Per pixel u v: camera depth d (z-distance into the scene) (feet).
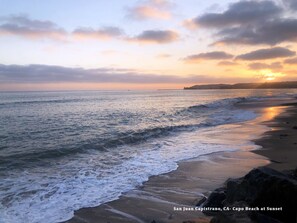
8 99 287.69
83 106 189.47
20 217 25.17
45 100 270.87
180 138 65.21
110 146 57.00
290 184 20.44
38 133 73.77
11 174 38.17
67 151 52.08
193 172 38.04
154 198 29.48
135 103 228.84
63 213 26.12
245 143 56.39
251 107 156.76
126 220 24.76
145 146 56.80
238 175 36.01
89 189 32.14
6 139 65.16
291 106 154.92
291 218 20.11
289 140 57.16
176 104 210.59
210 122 94.17
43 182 34.58
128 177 36.35
